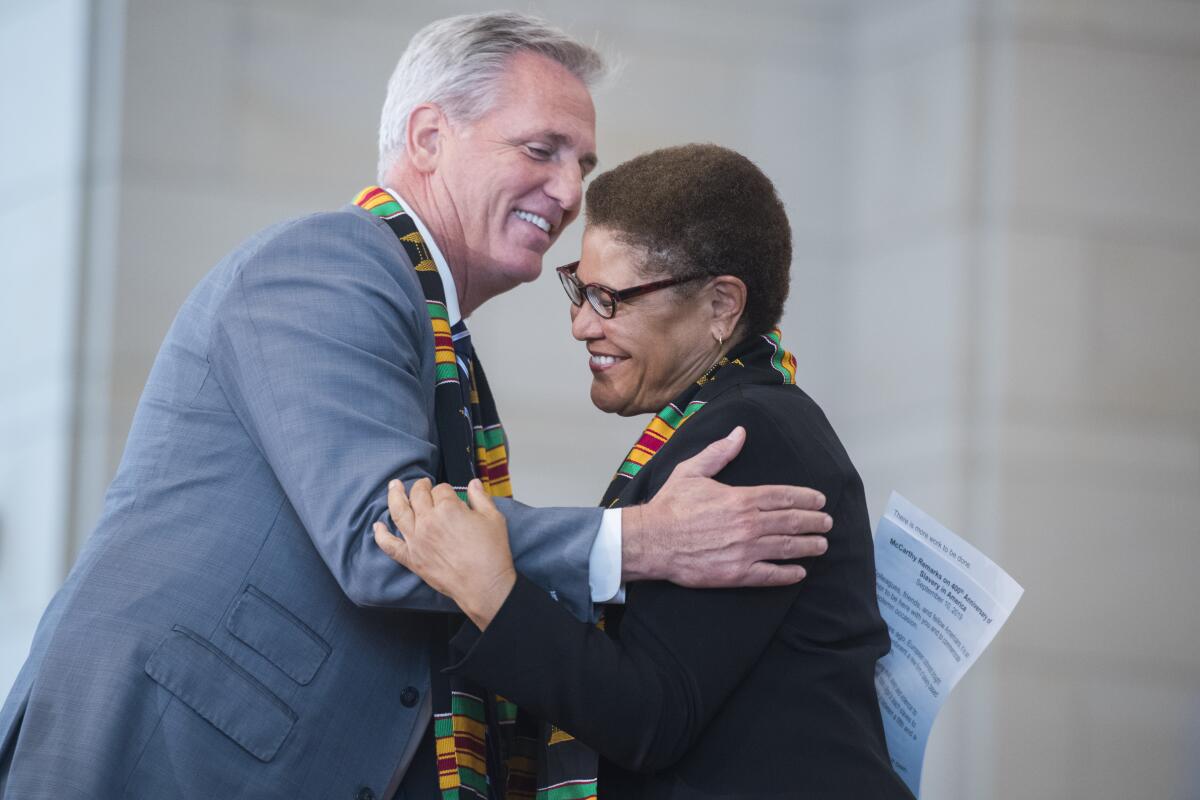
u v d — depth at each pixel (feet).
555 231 28.45
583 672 21.34
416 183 28.02
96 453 47.29
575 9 53.36
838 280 54.19
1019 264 50.98
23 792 22.26
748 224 24.79
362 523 22.54
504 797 25.34
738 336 25.14
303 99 50.49
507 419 50.67
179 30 49.85
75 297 48.06
